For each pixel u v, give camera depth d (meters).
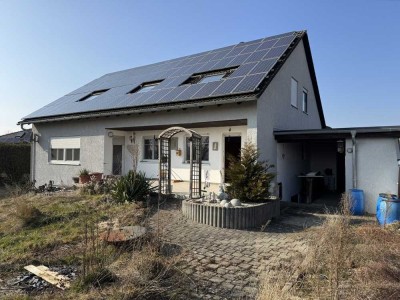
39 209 9.12
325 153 17.19
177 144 14.15
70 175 15.68
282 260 5.29
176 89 12.31
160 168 10.43
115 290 3.85
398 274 3.98
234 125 12.12
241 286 4.37
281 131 11.13
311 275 4.25
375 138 9.82
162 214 8.67
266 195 8.84
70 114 15.01
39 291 4.15
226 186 9.42
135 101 12.82
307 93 16.12
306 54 15.46
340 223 4.27
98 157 14.46
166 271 4.41
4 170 20.12
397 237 5.57
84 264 4.39
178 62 16.81
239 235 7.02
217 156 12.73
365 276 3.93
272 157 11.15
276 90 11.60
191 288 4.27
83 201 10.18
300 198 14.61
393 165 9.53
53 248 6.00
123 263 4.72
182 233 7.10
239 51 14.22
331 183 16.92
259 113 10.00
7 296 3.94
